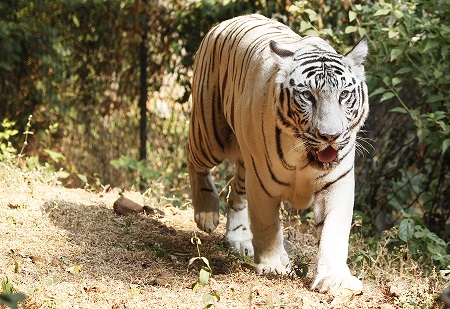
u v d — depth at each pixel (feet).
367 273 22.15
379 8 29.96
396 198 32.48
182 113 38.70
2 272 19.75
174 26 37.91
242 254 24.29
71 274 20.56
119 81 39.17
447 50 27.84
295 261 22.33
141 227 25.91
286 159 19.72
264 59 20.33
